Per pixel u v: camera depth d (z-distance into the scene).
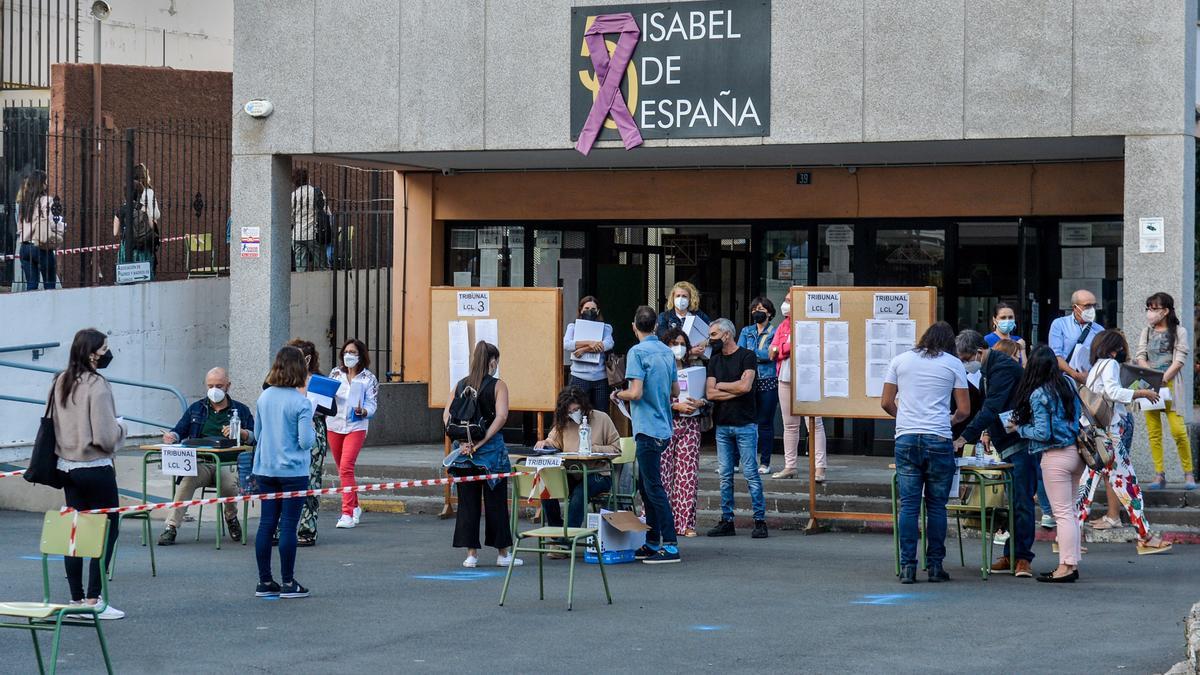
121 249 19.50
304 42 17.66
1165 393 14.00
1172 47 14.46
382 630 9.61
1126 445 12.90
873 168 18.19
